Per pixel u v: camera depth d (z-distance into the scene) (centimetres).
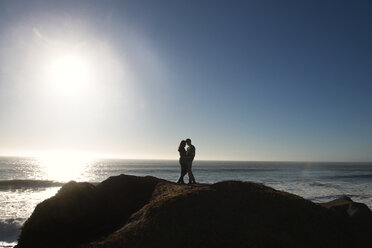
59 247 868
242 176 5625
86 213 1034
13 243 1303
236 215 783
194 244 671
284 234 744
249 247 678
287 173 7281
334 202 1187
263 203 854
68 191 1120
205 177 5138
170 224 724
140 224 729
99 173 6562
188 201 824
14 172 6450
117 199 1118
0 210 1906
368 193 3186
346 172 8569
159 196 1012
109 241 658
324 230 801
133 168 8994
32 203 2223
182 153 1295
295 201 897
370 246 812
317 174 7125
